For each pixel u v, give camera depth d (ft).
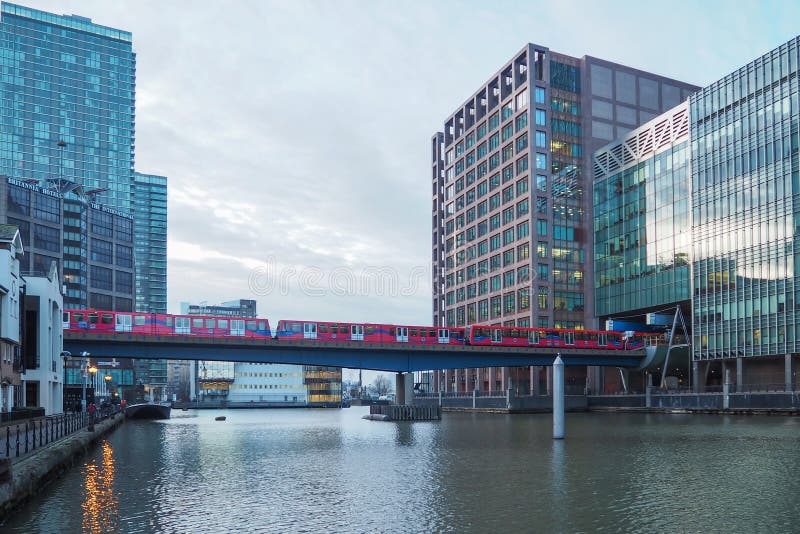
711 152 369.30
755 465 118.11
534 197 455.63
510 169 485.56
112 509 83.20
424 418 307.58
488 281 509.76
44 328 231.91
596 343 371.76
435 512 79.87
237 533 70.59
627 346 384.27
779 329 323.16
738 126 352.08
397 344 304.50
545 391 464.65
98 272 604.08
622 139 444.55
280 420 356.38
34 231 534.37
